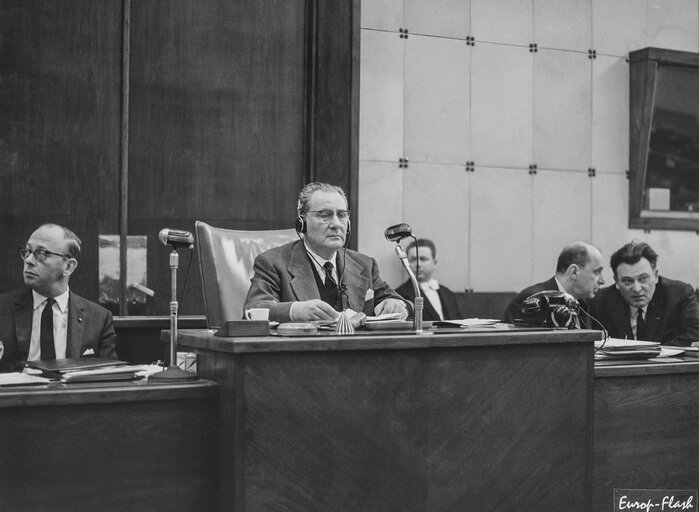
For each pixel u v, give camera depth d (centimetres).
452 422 263
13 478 236
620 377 303
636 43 651
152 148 505
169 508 253
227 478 245
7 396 233
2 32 476
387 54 583
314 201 354
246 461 240
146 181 504
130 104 500
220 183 517
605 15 642
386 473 254
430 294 565
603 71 641
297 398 246
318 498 247
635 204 644
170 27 507
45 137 483
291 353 245
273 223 527
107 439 246
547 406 277
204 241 370
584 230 635
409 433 257
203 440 258
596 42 639
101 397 243
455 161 600
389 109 583
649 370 305
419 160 591
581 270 436
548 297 309
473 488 265
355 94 535
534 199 621
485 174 608
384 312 327
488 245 608
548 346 278
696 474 317
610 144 643
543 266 623
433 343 258
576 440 281
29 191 480
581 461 282
